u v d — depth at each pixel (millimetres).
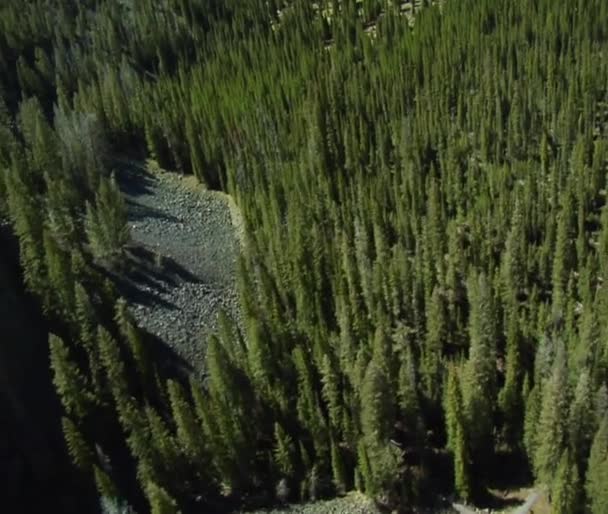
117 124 108500
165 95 115062
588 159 91125
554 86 102812
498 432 61844
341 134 101750
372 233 84062
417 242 76188
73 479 58656
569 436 54750
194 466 59469
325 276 76312
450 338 70500
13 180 75000
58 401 62750
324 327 68625
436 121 100750
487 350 60031
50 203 78438
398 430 62281
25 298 68125
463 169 95250
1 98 103938
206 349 70750
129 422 56875
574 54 111250
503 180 87250
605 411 54938
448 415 57625
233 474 59094
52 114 112438
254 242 80438
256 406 63375
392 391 59938
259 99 109875
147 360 63469
